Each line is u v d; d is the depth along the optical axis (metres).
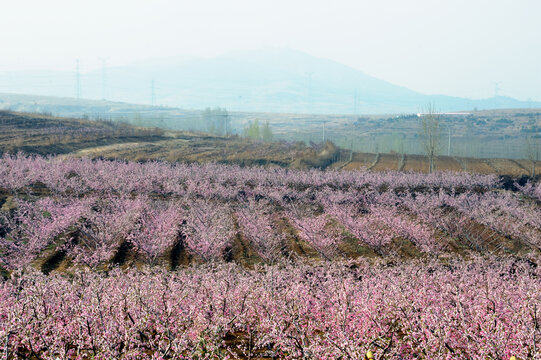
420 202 42.91
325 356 11.80
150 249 25.72
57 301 14.67
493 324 12.98
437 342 12.05
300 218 36.50
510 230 34.47
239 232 33.28
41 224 29.05
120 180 44.69
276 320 13.66
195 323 13.62
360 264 26.95
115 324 12.59
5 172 43.38
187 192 43.72
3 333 11.63
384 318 14.23
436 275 20.91
